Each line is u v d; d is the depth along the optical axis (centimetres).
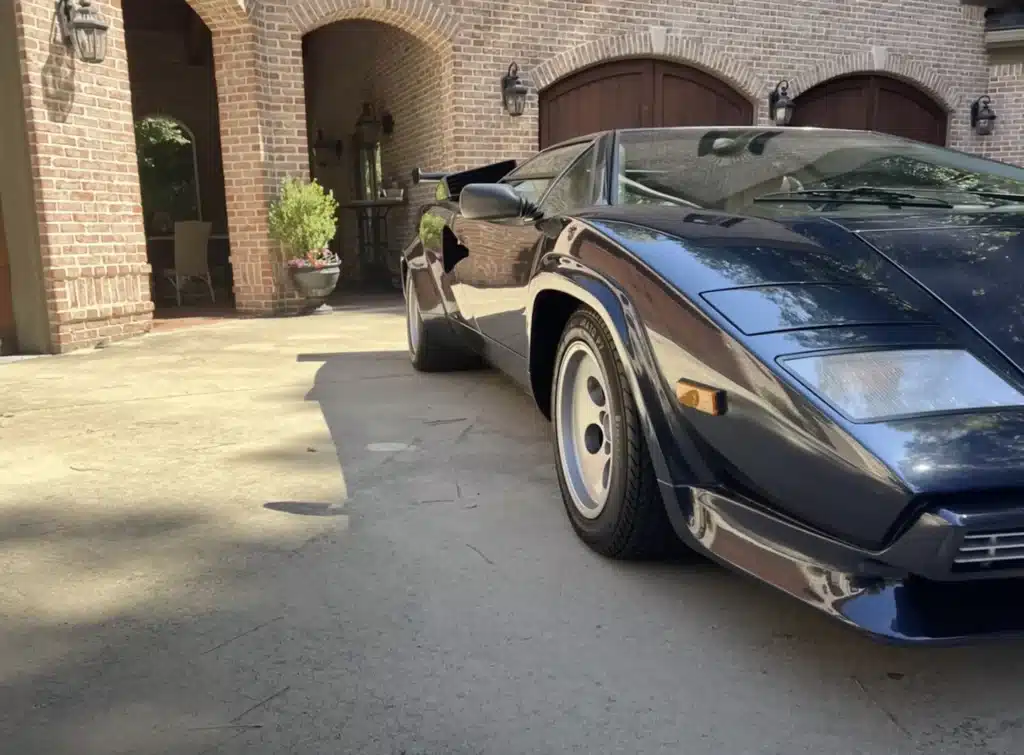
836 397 149
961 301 168
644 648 183
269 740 153
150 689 170
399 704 164
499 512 266
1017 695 165
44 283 595
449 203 433
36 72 580
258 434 364
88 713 162
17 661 180
